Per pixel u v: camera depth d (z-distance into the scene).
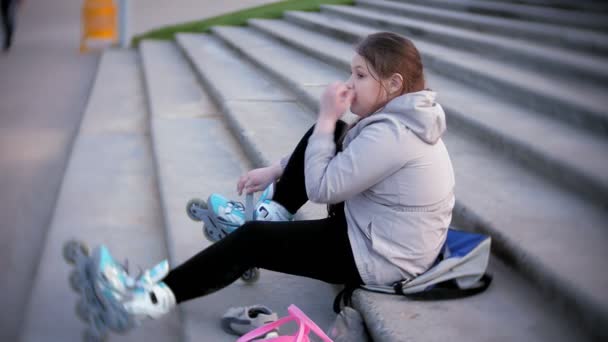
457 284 2.55
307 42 8.26
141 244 3.76
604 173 3.24
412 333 2.33
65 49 11.60
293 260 2.51
